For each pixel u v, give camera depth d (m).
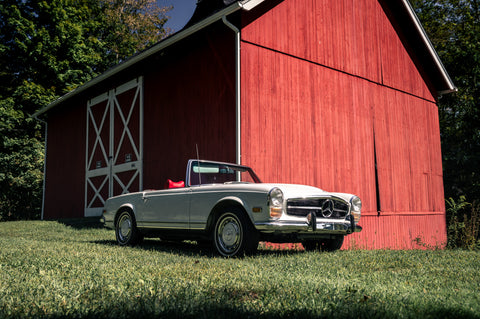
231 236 5.51
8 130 20.80
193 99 10.21
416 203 13.40
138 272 3.89
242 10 9.13
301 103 10.18
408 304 2.82
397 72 13.57
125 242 7.03
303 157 9.97
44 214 17.22
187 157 10.19
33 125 21.52
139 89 12.34
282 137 9.57
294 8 10.41
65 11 22.84
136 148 12.16
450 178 20.45
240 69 8.98
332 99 11.06
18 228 11.55
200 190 5.95
